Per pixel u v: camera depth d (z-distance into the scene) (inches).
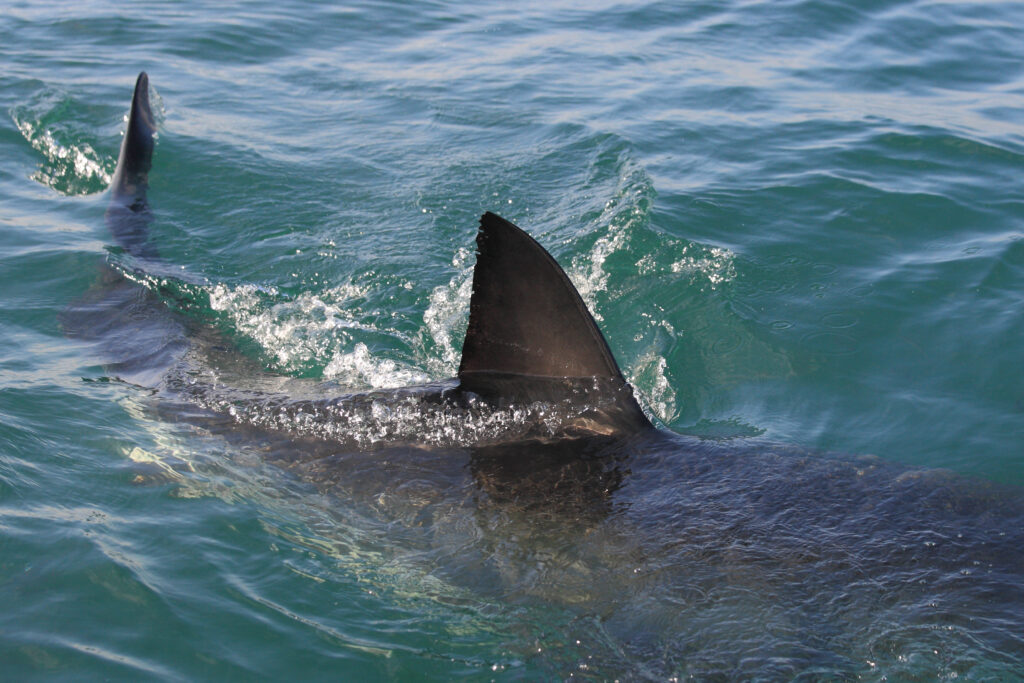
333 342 264.5
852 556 164.9
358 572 173.6
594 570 168.4
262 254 311.1
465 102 431.8
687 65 479.2
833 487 184.2
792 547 167.6
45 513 180.4
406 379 243.6
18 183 353.1
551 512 179.9
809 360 253.1
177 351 249.1
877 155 366.6
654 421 222.8
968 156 362.9
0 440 199.8
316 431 206.4
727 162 365.4
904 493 181.5
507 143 389.1
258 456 201.2
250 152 378.0
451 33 530.0
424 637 160.7
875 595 157.5
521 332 200.2
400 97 438.0
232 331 265.9
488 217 185.5
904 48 497.7
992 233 305.4
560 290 195.2
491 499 184.2
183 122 401.7
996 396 234.8
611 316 275.6
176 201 342.3
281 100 434.0
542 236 314.3
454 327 275.6
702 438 205.5
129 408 218.7
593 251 303.0
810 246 304.5
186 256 307.0
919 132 384.5
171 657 151.9
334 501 188.5
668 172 357.1
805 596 158.6
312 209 339.3
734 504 179.2
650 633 157.0
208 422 212.8
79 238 310.0
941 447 216.8
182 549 175.0
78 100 418.0
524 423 199.3
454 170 365.4
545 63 481.4
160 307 272.8
